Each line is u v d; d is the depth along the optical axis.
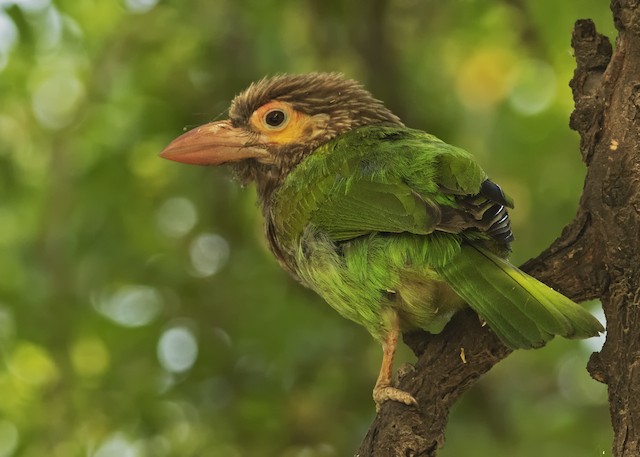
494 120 15.76
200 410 13.23
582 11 13.99
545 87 16.00
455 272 6.59
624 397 5.98
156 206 14.86
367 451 6.41
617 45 6.25
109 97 14.88
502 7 14.32
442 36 15.10
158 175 14.78
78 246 14.48
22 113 15.55
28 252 14.59
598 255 6.34
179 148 8.62
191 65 14.27
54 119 15.62
